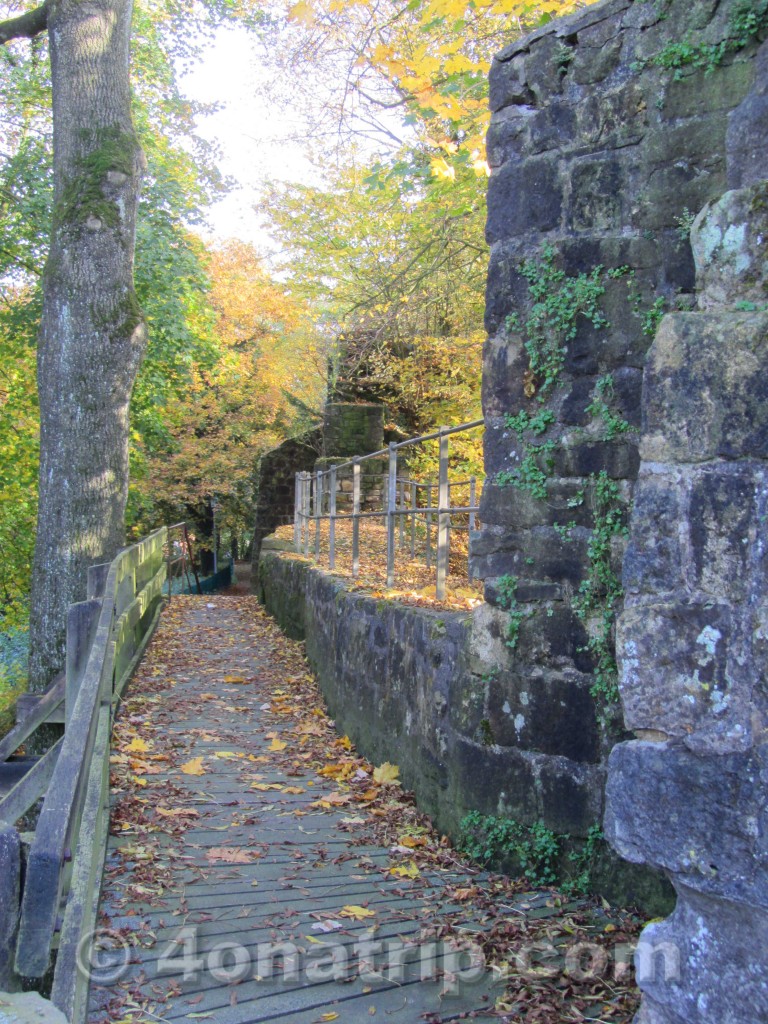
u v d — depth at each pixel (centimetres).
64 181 886
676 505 210
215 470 2558
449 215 1012
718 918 201
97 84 886
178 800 520
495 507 443
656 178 383
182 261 1398
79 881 311
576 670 414
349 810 526
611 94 396
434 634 507
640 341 391
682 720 206
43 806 253
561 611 420
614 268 398
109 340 872
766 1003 188
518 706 430
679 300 378
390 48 802
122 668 757
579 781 409
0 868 232
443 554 597
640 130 388
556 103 416
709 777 200
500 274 438
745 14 348
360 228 1362
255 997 304
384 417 1770
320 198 1368
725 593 201
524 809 425
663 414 214
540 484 426
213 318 1647
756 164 220
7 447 1667
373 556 1146
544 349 422
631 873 388
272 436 2603
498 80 438
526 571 431
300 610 1081
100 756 434
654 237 385
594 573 407
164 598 1510
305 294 1516
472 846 444
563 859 412
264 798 541
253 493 2805
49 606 866
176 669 934
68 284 868
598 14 400
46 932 229
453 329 1398
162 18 1464
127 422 907
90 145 883
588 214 406
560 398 418
